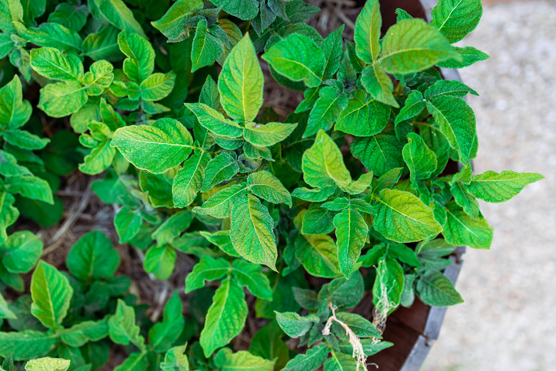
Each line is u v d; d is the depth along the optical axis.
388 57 0.76
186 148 0.81
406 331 0.91
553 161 1.33
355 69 0.82
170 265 0.94
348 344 0.85
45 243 1.04
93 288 0.96
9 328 0.98
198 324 0.97
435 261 0.88
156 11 0.90
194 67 0.81
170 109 0.89
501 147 1.34
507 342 1.36
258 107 0.78
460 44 1.34
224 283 0.89
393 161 0.82
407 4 0.90
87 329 0.92
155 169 0.80
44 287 0.90
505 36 1.34
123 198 0.91
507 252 1.35
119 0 0.84
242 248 0.80
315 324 0.85
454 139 0.79
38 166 0.95
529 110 1.33
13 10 0.84
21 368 0.93
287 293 0.93
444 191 0.84
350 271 0.79
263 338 0.93
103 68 0.84
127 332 0.92
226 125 0.79
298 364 0.84
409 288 0.87
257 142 0.79
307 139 0.87
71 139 1.00
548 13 1.33
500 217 1.35
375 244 0.87
